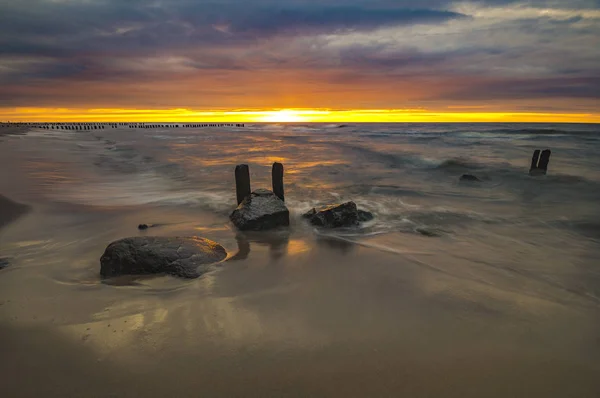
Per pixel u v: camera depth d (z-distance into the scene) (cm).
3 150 2122
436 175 1706
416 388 274
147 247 498
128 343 317
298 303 409
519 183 1503
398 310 399
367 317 382
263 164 1998
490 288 471
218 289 438
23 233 653
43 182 1204
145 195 1111
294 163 2081
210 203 1005
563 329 372
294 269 518
